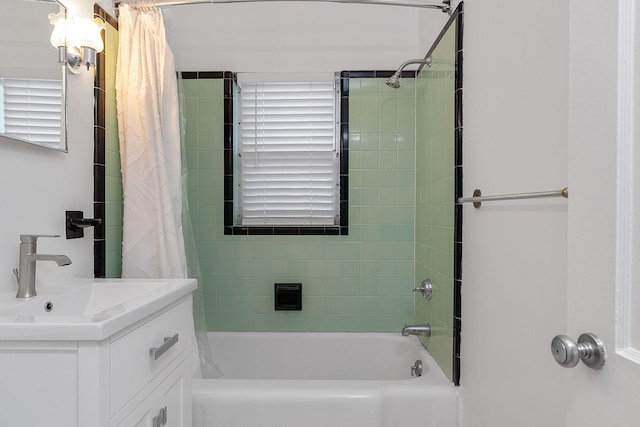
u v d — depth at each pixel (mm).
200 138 2162
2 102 1080
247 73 2178
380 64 2184
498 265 1200
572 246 588
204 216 2174
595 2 542
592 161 547
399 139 2178
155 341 1036
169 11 1726
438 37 1741
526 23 1043
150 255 1628
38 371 779
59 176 1357
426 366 1766
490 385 1251
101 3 1624
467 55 1447
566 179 881
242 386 1477
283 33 2184
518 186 1085
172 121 1680
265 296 2188
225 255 2182
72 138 1438
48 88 1278
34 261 1109
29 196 1207
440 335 1714
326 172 2209
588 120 554
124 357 875
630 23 490
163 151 1633
